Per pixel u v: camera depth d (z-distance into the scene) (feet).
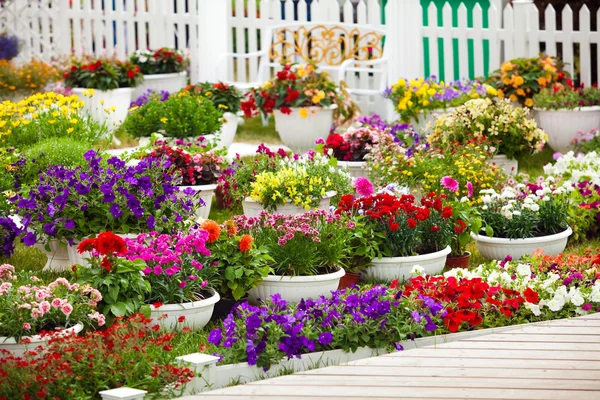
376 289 21.31
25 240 25.00
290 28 51.85
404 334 20.44
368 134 35.45
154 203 25.70
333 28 49.67
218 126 40.09
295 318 20.06
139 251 22.06
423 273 24.30
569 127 41.96
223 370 18.84
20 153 31.27
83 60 52.54
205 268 22.54
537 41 46.29
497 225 28.12
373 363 18.61
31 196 25.53
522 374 17.87
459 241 27.22
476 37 46.96
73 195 25.11
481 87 42.73
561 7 54.75
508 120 36.55
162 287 21.71
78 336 19.84
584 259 25.11
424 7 53.52
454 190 28.55
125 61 52.42
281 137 43.75
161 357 18.53
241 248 22.79
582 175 32.73
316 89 42.91
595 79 53.11
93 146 35.45
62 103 35.45
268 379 17.79
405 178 31.40
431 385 17.34
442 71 52.75
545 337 20.10
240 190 30.09
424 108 42.29
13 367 17.21
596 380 17.53
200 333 21.54
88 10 57.21
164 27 56.18
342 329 20.16
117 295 20.97
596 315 21.57
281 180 29.01
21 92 51.26
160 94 45.44
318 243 23.93
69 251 25.66
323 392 17.04
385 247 25.52
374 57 49.83
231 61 52.70
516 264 25.23
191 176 31.07
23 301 19.93
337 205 29.63
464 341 19.94
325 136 43.47
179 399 16.87
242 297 23.49
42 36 59.11
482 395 16.84
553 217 28.27
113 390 17.10
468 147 33.14
